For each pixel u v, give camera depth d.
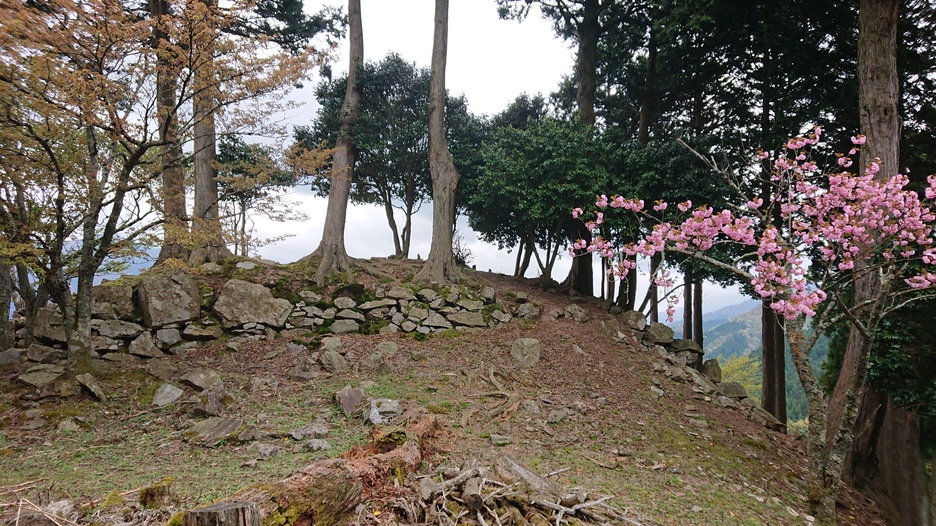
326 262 12.84
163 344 9.48
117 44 6.98
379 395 7.97
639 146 13.88
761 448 8.34
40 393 7.02
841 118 10.41
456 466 5.27
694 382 11.05
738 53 13.33
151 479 4.61
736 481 6.70
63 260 8.42
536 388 9.22
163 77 7.83
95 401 7.13
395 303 12.09
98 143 8.82
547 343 11.26
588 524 4.25
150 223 8.34
